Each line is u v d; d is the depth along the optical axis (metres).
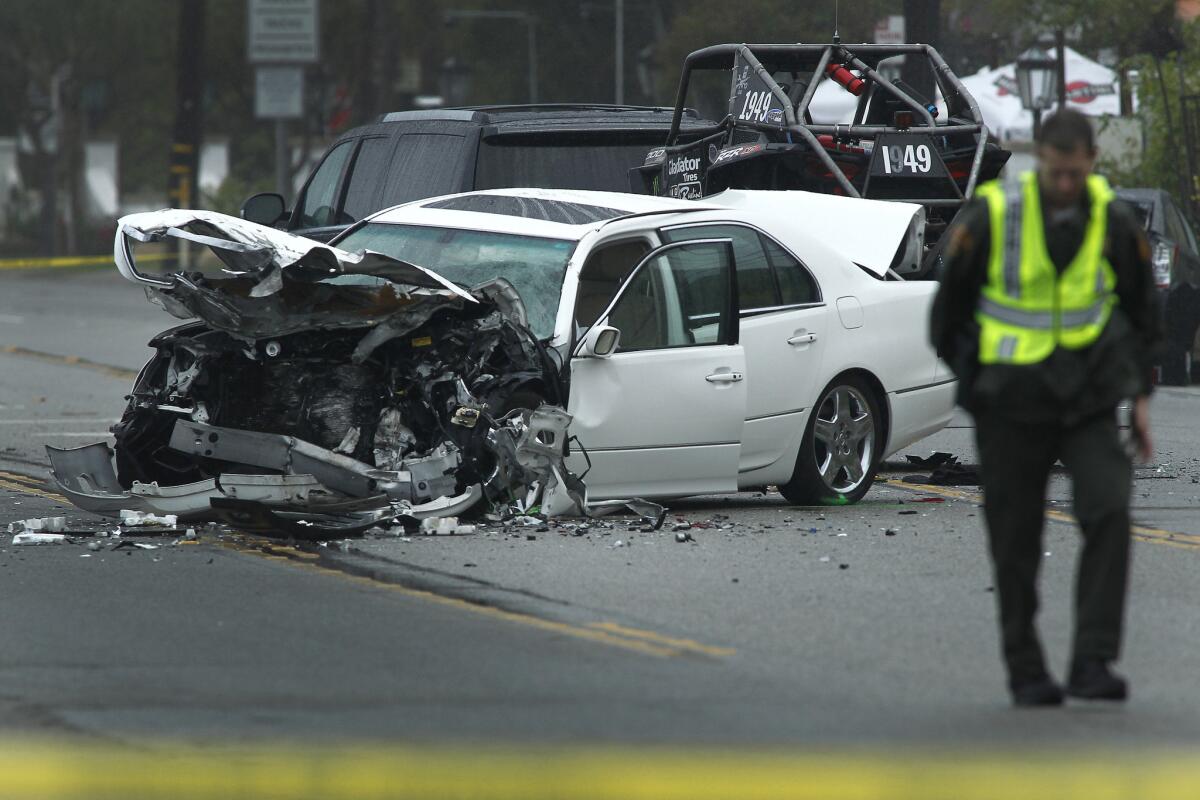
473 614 32.00
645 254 42.62
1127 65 113.38
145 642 29.75
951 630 30.67
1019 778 22.16
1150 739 24.00
